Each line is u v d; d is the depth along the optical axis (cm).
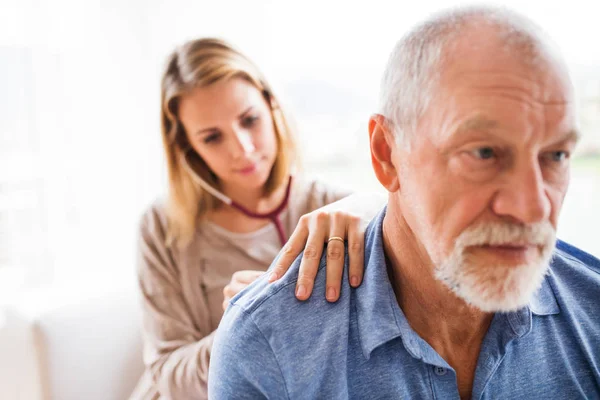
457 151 47
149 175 191
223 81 106
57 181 175
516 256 49
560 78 46
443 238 51
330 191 127
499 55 45
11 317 129
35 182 171
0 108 165
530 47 45
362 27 148
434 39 48
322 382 56
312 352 56
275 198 124
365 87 152
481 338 61
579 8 110
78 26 175
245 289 67
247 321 58
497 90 45
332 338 57
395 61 52
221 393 59
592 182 118
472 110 45
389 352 57
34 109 170
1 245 166
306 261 63
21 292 162
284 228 124
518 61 45
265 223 122
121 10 179
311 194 127
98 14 179
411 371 57
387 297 58
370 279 59
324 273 62
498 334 58
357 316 58
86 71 179
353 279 60
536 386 60
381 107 55
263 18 163
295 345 57
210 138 109
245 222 121
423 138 49
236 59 110
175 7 177
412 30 51
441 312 59
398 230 58
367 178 157
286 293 60
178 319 117
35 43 168
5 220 166
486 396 59
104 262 185
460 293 51
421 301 60
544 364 60
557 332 62
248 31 166
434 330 61
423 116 49
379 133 56
